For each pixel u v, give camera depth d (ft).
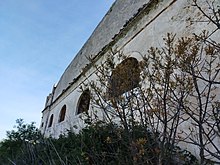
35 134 19.36
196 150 10.13
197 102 10.09
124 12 23.67
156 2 17.87
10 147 17.87
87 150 11.33
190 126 10.51
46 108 49.14
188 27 13.46
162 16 16.49
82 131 13.96
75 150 11.68
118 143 10.10
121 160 8.88
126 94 8.50
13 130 20.56
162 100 8.89
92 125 12.16
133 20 20.34
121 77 8.73
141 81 9.58
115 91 8.32
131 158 8.58
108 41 25.34
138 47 17.94
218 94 10.16
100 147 10.86
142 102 9.32
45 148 12.64
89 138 11.94
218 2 12.04
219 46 9.16
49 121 42.16
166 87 8.73
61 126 31.71
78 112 28.04
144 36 17.78
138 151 7.56
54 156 12.10
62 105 36.32
